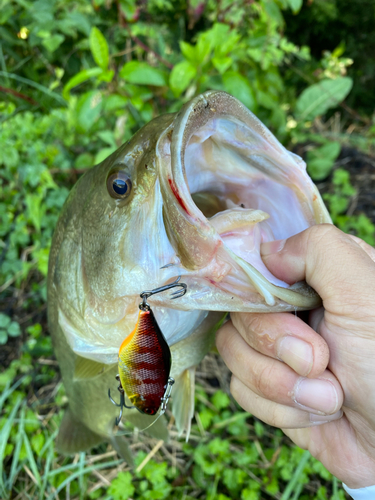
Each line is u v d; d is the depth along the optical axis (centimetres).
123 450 36
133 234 17
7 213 47
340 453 22
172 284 16
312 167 56
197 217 14
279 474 37
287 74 73
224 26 38
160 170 15
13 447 39
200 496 37
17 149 44
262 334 17
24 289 47
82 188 22
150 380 16
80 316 21
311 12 82
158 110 49
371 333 16
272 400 18
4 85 51
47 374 43
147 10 55
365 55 89
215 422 39
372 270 16
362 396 17
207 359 43
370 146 66
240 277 15
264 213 17
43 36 45
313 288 17
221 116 15
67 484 36
